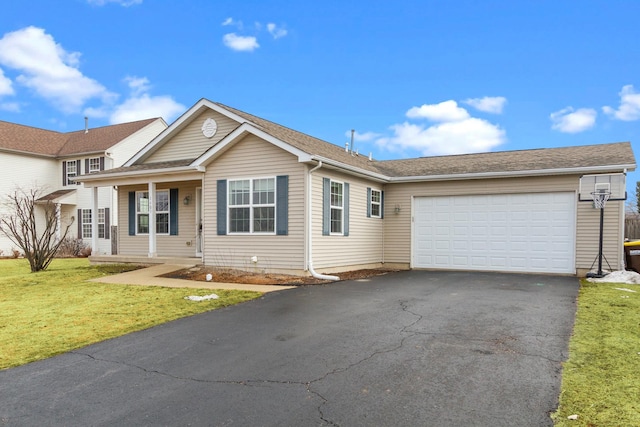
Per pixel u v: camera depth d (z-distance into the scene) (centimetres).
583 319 669
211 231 1330
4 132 2589
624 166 1236
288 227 1201
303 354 519
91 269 1416
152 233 1478
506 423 342
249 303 823
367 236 1502
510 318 683
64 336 616
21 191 2416
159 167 1477
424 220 1552
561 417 349
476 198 1466
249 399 396
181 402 395
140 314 740
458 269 1487
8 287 1088
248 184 1270
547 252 1350
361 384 425
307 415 362
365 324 654
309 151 1173
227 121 1516
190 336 607
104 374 471
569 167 1300
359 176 1424
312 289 987
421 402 383
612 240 1264
